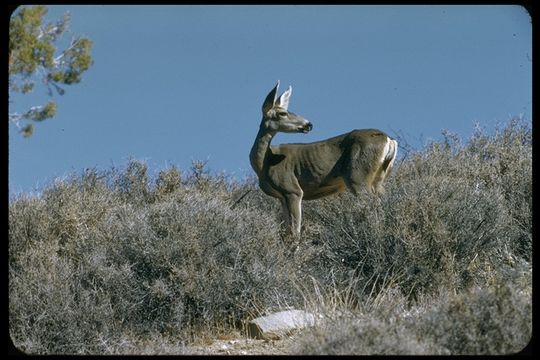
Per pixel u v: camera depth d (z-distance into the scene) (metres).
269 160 53.00
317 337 34.22
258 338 40.41
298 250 46.16
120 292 42.34
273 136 53.00
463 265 43.06
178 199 52.94
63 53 49.34
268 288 43.00
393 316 36.09
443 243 42.88
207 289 42.34
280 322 40.44
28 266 43.59
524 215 46.12
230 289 42.81
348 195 50.62
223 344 40.28
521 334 32.88
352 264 44.03
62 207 49.62
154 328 41.84
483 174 53.53
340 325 34.59
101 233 45.72
